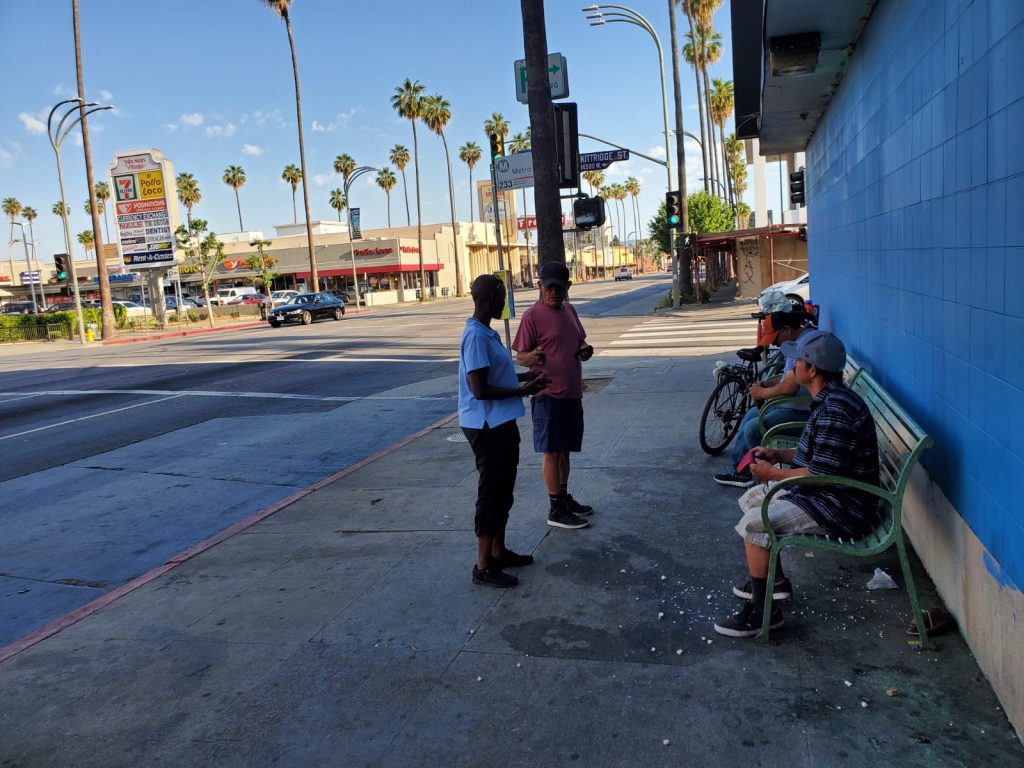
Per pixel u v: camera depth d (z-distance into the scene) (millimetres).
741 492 5617
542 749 2898
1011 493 2631
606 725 3008
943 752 2684
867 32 5051
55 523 6719
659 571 4383
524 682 3363
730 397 6824
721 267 43875
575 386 5125
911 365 4031
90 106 30375
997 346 2705
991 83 2670
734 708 3045
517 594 4246
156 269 41688
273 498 7078
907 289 4090
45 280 81125
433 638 3832
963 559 3266
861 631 3531
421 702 3281
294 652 3818
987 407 2844
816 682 3172
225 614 4340
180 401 12984
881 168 4727
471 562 4777
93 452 9445
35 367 21688
